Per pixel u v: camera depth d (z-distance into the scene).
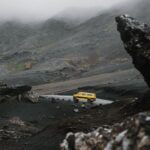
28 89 122.06
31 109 98.25
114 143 10.05
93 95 119.81
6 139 55.09
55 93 199.62
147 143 8.87
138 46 42.50
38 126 72.25
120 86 163.88
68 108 100.31
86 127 40.62
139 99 43.66
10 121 74.94
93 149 11.51
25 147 43.50
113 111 45.84
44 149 39.25
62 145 13.61
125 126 10.48
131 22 44.56
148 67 41.88
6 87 121.62
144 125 9.40
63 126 45.09
